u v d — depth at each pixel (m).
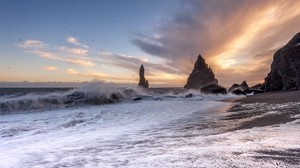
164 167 5.19
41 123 12.05
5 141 8.55
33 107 18.91
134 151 6.57
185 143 7.23
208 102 23.67
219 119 11.93
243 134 8.00
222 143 6.95
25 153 6.74
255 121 10.48
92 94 25.22
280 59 38.56
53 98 21.64
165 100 27.67
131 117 13.73
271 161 5.25
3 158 6.29
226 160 5.42
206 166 5.11
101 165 5.50
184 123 11.17
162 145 7.12
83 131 10.09
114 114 14.98
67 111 16.88
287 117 10.80
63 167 5.48
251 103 19.22
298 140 6.85
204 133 8.62
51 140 8.53
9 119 13.47
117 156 6.16
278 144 6.51
